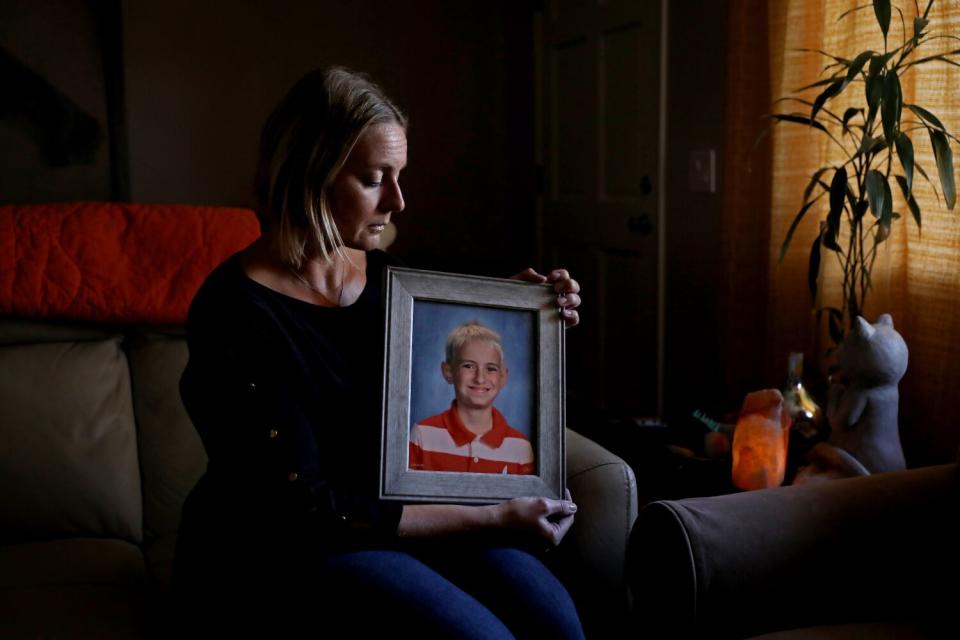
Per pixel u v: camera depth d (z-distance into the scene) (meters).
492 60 3.68
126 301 1.79
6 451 1.63
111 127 3.03
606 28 3.08
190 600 1.23
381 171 1.19
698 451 1.79
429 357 1.25
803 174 2.12
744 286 2.37
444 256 3.73
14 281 1.76
